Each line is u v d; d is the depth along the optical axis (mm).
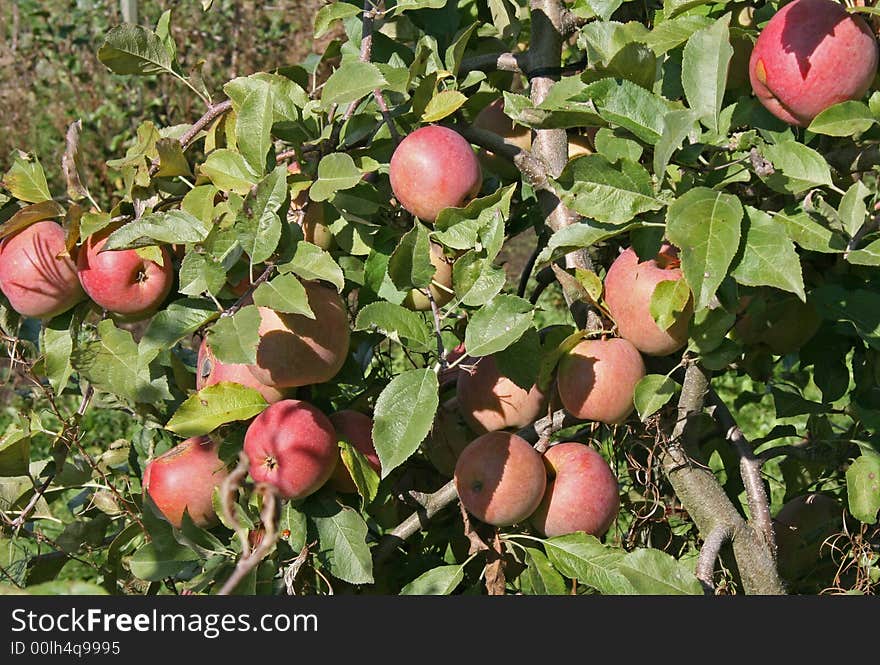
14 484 2016
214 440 1745
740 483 2182
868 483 1772
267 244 1549
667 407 1755
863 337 1756
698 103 1603
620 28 1748
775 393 2053
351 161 1661
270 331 1584
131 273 1768
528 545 1772
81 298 1885
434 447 1947
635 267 1646
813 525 2062
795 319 1924
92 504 2100
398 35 2176
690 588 1552
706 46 1604
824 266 1923
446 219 1658
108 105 6648
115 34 1884
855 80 1512
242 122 1673
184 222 1646
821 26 1506
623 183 1589
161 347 1619
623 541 2062
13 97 6750
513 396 1774
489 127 2057
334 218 1775
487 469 1643
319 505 1708
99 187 6461
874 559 1926
